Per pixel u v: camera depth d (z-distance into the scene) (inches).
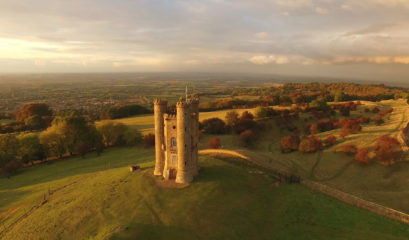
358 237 1657.2
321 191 2287.2
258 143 4534.9
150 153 3816.4
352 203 2082.9
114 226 1622.8
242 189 2150.6
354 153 3189.0
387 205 2251.5
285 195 2192.4
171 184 2102.6
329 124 4793.3
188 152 2129.7
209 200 1907.0
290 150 3880.4
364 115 5639.8
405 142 3250.5
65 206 1964.8
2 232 1791.3
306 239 1651.1
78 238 1589.6
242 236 1642.5
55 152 3909.9
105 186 2181.3
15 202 2288.4
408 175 2596.0
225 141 4505.4
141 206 1830.7
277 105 7790.4
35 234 1678.2
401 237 1660.9
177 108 2042.3
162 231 1615.4
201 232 1628.9
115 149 4306.1
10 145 3639.3
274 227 1761.8
